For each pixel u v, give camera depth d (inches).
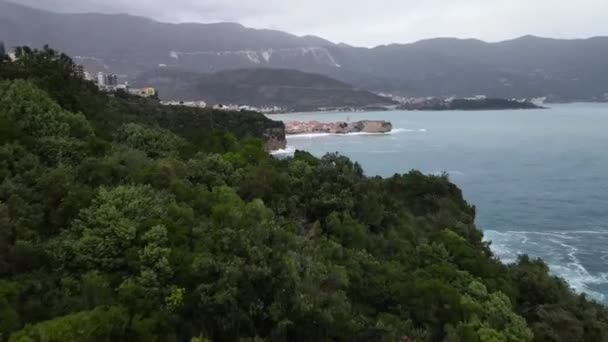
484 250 2224.4
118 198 1235.9
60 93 2378.2
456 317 1330.0
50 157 1552.7
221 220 1302.9
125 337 861.8
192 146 2295.8
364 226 1839.3
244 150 2263.8
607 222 3316.9
